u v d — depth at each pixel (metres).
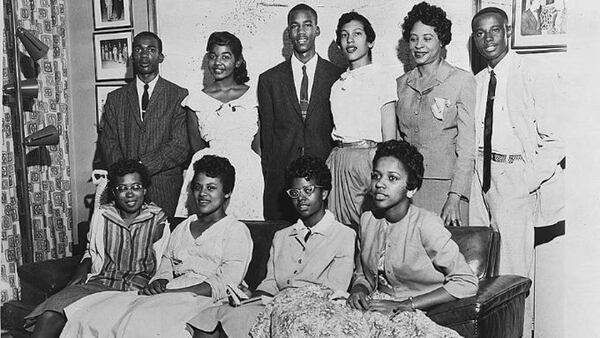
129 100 4.29
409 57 3.83
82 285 3.52
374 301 2.90
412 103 3.65
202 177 3.55
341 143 3.67
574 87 3.58
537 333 3.80
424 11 3.53
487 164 3.61
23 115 4.30
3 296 4.18
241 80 4.13
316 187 3.33
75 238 4.87
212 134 4.03
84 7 4.74
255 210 3.99
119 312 3.19
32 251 4.29
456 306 2.77
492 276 3.23
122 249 3.73
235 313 3.04
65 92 4.75
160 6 4.48
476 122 3.61
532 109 3.58
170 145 4.19
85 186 4.88
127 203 3.73
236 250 3.50
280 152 3.90
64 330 3.21
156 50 4.23
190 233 3.60
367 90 3.64
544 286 3.77
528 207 3.61
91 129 4.81
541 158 3.61
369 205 3.59
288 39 4.13
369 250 3.15
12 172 4.24
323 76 3.82
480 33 3.56
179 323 3.08
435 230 3.00
